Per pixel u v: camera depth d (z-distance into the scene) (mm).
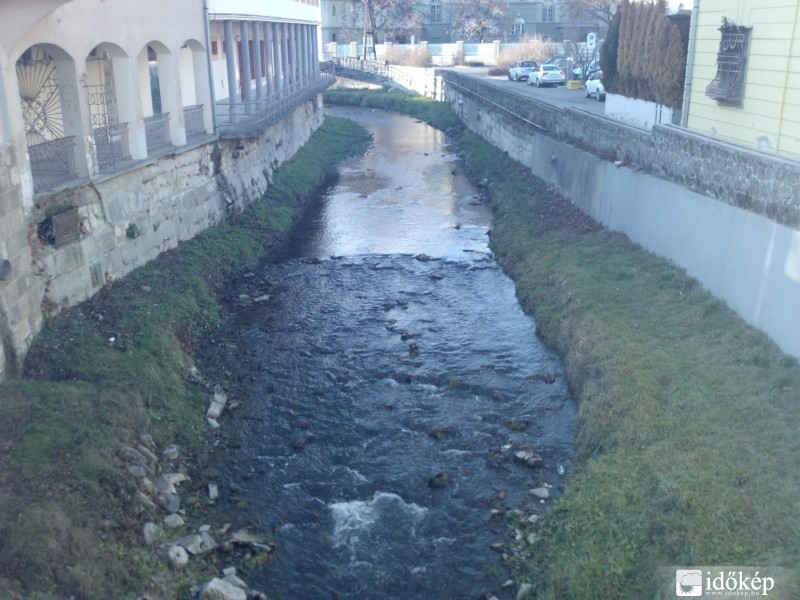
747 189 12609
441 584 8898
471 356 14641
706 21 16875
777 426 9438
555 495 10305
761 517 7863
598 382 11875
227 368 14125
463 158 35250
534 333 15516
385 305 17266
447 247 21781
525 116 28297
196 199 19609
